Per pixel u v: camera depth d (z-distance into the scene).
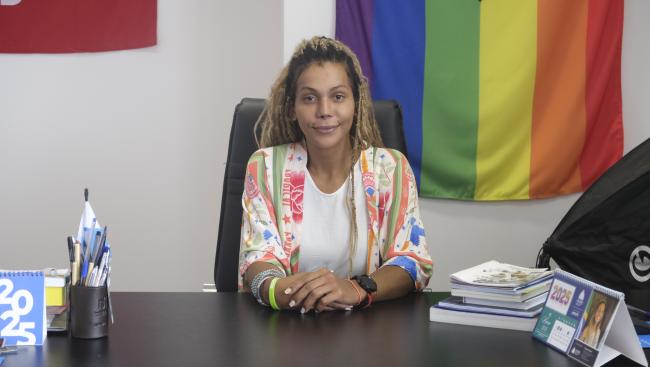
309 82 1.56
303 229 1.62
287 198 1.63
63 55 3.37
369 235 1.62
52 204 3.39
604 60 2.75
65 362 1.00
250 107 1.88
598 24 2.72
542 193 2.79
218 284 1.85
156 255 3.43
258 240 1.59
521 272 1.30
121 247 3.42
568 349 1.03
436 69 2.73
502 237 2.87
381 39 2.72
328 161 1.62
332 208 1.63
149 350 1.06
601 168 2.79
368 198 1.63
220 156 3.41
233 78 3.39
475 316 1.21
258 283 1.39
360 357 1.02
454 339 1.12
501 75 2.73
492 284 1.21
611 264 1.64
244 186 1.82
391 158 1.68
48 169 3.39
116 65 3.38
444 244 2.87
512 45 2.72
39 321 1.09
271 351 1.05
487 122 2.74
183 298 1.44
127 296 1.46
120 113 3.39
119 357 1.02
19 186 3.39
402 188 1.64
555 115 2.75
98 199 3.40
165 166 3.41
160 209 3.43
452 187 2.79
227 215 1.85
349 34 2.71
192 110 3.39
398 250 1.60
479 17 2.72
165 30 3.37
